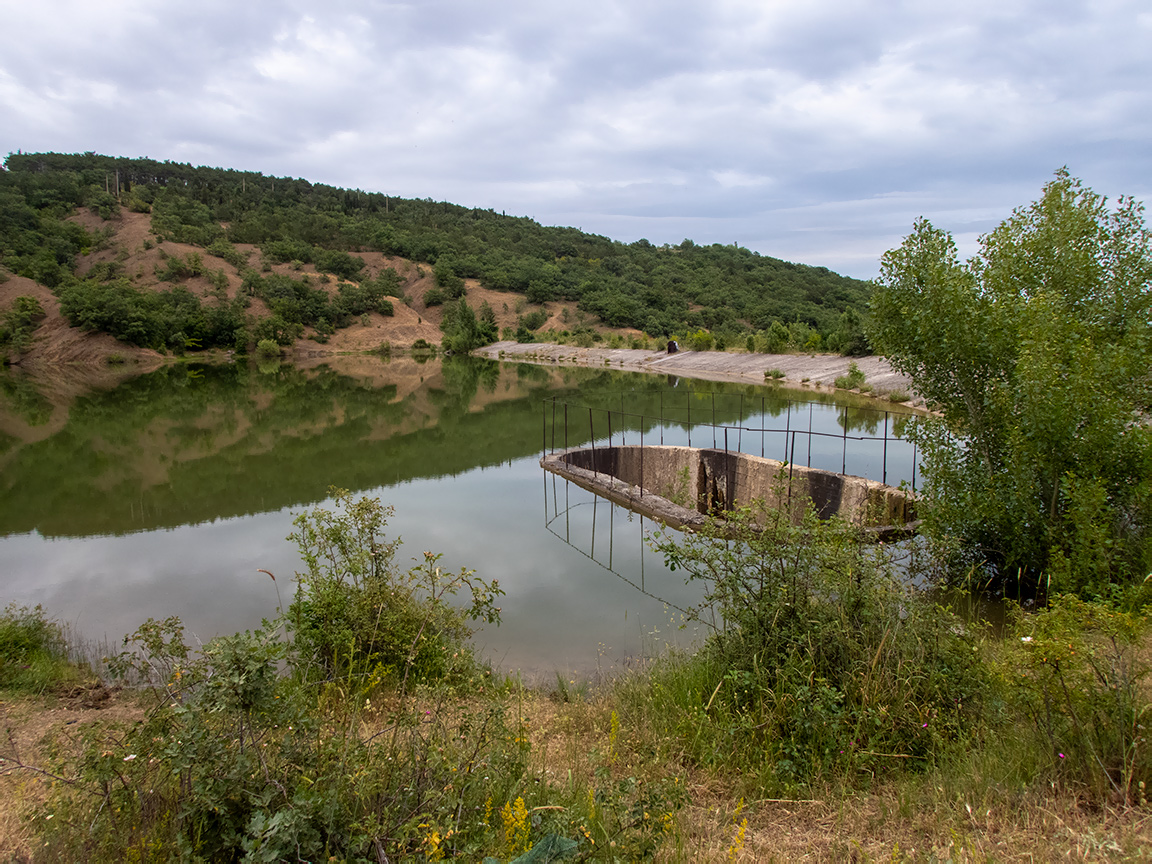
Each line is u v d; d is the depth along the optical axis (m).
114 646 9.83
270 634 3.46
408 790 3.49
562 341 89.75
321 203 154.62
